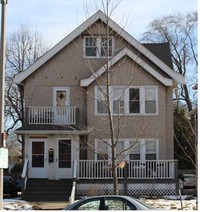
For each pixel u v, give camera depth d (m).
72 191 25.45
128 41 29.59
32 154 29.19
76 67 30.58
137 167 27.72
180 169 38.75
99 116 28.94
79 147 29.17
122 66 28.84
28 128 28.84
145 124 27.72
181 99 48.62
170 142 29.67
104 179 27.42
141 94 29.23
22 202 24.72
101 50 28.67
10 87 47.91
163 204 22.73
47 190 27.12
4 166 15.32
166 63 32.81
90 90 28.97
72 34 30.34
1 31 16.28
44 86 30.50
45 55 30.47
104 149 28.89
